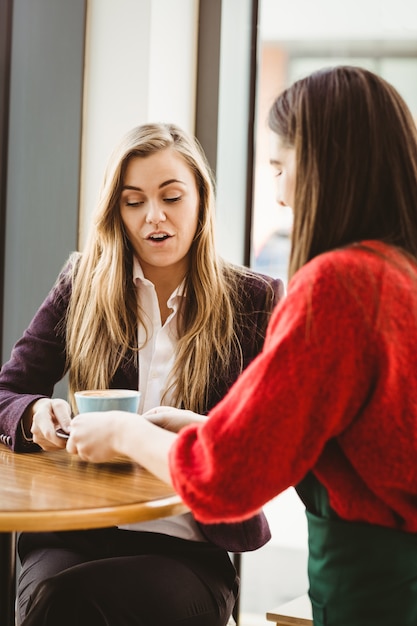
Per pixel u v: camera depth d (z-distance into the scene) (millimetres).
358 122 1112
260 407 1019
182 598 1523
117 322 1779
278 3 2586
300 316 1021
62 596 1476
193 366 1744
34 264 2436
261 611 2660
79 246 2410
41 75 2395
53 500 1279
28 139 2416
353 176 1110
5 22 2406
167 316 1829
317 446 1029
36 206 2424
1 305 2469
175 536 1646
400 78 2539
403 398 1029
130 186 1741
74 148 2377
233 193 2584
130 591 1495
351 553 1111
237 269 1862
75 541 1719
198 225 1794
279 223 2619
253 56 2576
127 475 1438
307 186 1128
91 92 2375
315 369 1009
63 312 1873
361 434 1042
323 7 2568
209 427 1057
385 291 1028
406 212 1112
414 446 1027
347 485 1095
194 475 1076
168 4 2363
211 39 2508
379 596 1103
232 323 1781
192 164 1771
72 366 1834
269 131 1214
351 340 1013
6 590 1564
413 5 2523
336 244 1119
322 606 1152
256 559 2734
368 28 2551
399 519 1092
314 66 2578
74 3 2348
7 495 1303
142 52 2309
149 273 1816
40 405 1601
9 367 1849
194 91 2529
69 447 1375
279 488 1034
